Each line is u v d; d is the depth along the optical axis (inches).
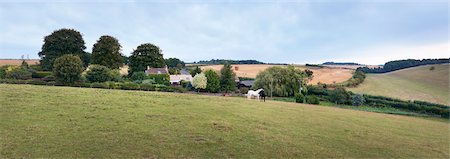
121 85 1927.9
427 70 4298.7
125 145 473.7
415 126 1031.6
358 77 3774.6
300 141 591.8
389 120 1127.0
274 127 711.7
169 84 3149.6
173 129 600.1
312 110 1177.4
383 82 3774.6
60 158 401.7
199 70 4094.5
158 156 436.8
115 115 703.1
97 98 995.9
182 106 952.9
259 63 5846.5
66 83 1955.0
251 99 1537.9
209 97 1400.1
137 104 920.3
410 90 3216.0
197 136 559.8
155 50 3959.2
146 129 582.6
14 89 1085.8
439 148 653.9
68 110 727.1
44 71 3029.0
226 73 3186.5
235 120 762.2
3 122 558.6
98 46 3275.1
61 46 3284.9
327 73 4306.1
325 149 547.2
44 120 601.3
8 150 413.7
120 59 3405.5
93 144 466.6
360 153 543.5
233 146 514.3
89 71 2396.7
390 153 561.9
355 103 2413.9
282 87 2847.0
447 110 1945.1
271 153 494.9
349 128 798.5
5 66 2955.2
